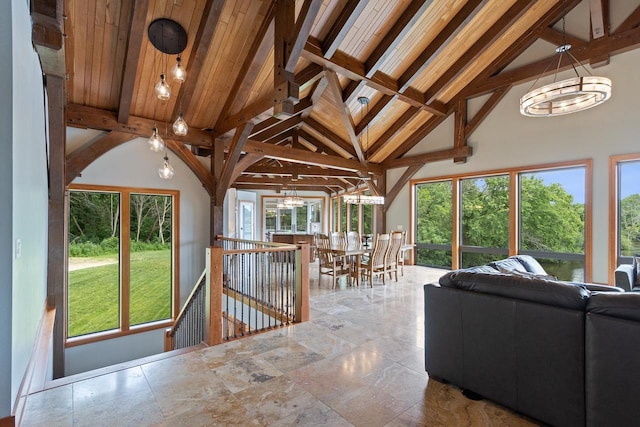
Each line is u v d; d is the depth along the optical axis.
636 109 4.82
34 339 2.61
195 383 2.39
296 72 4.89
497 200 6.64
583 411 1.71
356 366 2.68
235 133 5.48
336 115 7.00
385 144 7.99
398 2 4.45
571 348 1.75
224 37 4.34
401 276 6.80
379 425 1.91
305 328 3.61
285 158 6.85
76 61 4.15
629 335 1.55
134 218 5.69
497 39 5.67
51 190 3.94
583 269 5.41
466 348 2.24
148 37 4.08
